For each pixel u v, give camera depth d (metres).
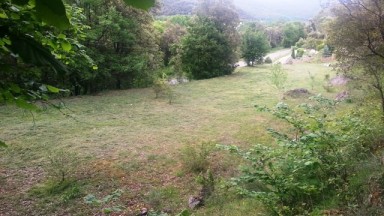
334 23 8.55
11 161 7.52
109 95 15.49
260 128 9.54
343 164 4.06
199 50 22.08
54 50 2.69
